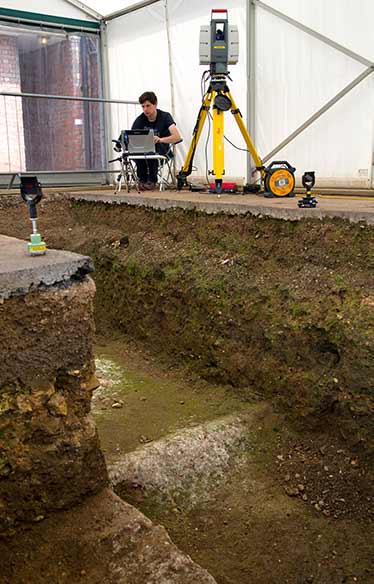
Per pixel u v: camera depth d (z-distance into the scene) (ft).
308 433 9.14
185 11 17.88
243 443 9.01
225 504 8.02
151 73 19.83
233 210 11.92
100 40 21.33
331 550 7.30
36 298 5.57
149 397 10.39
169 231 13.32
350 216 9.73
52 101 21.38
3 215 16.60
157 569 5.63
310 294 9.64
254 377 10.07
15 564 5.56
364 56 13.84
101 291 14.26
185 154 19.48
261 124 16.84
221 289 10.91
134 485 7.73
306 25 14.89
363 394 8.25
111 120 21.98
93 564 5.65
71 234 15.90
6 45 20.39
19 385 5.58
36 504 5.83
